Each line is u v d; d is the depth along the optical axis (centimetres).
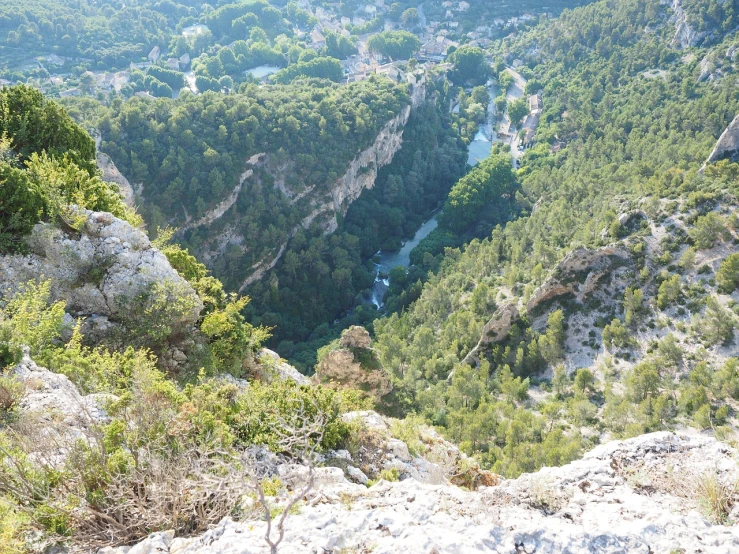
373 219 13238
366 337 4872
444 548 1168
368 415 2567
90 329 2847
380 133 13875
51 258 2852
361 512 1320
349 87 15400
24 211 2798
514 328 7375
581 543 1217
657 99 16338
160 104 11550
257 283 11019
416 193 14425
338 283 11194
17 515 1397
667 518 1280
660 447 1625
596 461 1580
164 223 10475
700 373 5731
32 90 3806
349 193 13088
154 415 1758
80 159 3819
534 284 8212
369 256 12681
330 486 1580
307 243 11806
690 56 17625
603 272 7162
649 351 6450
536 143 17038
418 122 16250
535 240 10119
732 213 6969
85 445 1608
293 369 4022
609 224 7831
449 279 10069
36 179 2958
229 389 2314
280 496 1518
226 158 11088
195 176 10788
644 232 7269
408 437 2469
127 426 1739
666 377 6019
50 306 2816
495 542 1220
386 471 2003
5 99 3703
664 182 8544
